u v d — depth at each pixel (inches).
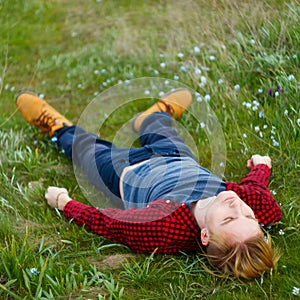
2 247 94.9
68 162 132.6
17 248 94.9
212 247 90.5
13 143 137.6
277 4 146.2
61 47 203.6
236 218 89.6
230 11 153.9
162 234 94.6
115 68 175.9
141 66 173.5
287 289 83.7
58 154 135.6
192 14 167.6
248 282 87.2
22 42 209.9
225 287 86.2
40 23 227.8
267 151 121.0
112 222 100.2
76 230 105.1
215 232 90.1
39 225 106.5
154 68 166.9
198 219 95.5
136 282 88.4
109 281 89.4
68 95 168.4
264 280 86.9
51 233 103.4
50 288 86.6
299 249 93.8
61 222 107.7
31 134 142.7
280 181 113.9
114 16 217.8
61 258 95.7
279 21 143.9
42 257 94.6
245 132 128.3
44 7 242.2
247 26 148.3
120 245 99.4
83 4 239.6
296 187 110.6
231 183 102.9
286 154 119.0
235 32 149.9
